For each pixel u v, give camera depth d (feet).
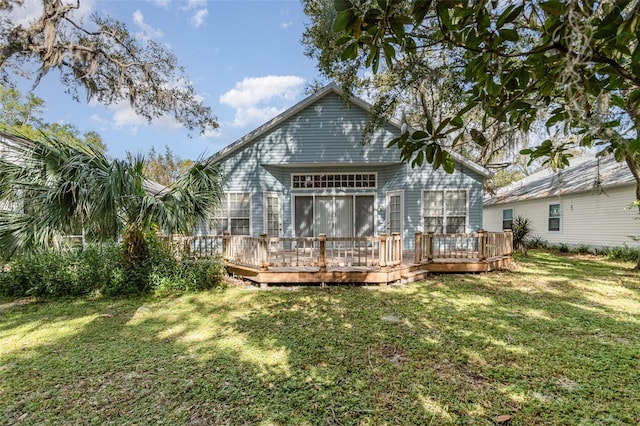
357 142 32.17
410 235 32.30
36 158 16.62
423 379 10.04
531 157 6.44
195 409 8.65
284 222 34.17
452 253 29.43
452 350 12.10
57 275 20.12
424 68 22.54
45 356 11.93
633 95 4.22
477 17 4.42
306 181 34.58
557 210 43.86
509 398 8.97
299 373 10.50
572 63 3.38
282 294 20.65
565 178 45.65
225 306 18.19
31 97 67.87
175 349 12.47
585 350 11.94
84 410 8.64
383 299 19.22
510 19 4.30
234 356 11.80
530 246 46.47
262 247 22.68
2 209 16.66
